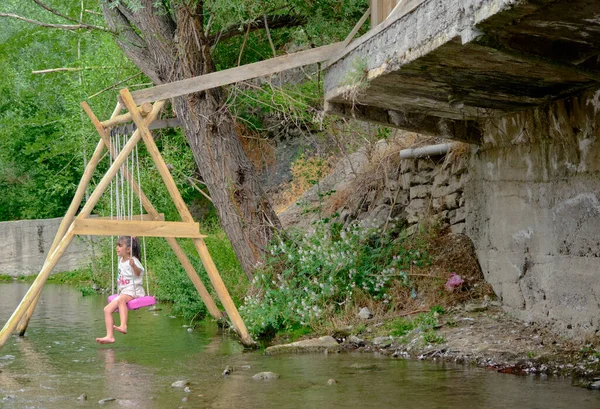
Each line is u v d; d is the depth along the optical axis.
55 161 24.08
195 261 11.69
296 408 5.66
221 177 10.52
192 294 11.39
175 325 10.93
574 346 7.13
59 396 6.25
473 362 7.28
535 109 7.75
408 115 8.80
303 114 11.64
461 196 9.93
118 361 8.00
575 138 7.20
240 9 9.90
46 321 11.71
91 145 18.69
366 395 6.02
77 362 7.96
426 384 6.37
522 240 8.25
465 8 5.28
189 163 17.53
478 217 9.41
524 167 8.17
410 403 5.71
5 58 22.16
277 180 17.69
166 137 17.41
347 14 10.42
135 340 9.54
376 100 8.12
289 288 9.59
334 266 9.55
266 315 9.36
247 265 10.52
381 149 12.67
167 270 12.61
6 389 6.59
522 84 6.82
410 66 6.40
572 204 7.32
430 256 9.72
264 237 10.51
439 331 8.25
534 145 7.94
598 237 6.95
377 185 11.88
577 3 4.72
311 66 13.80
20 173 24.67
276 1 10.46
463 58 6.02
